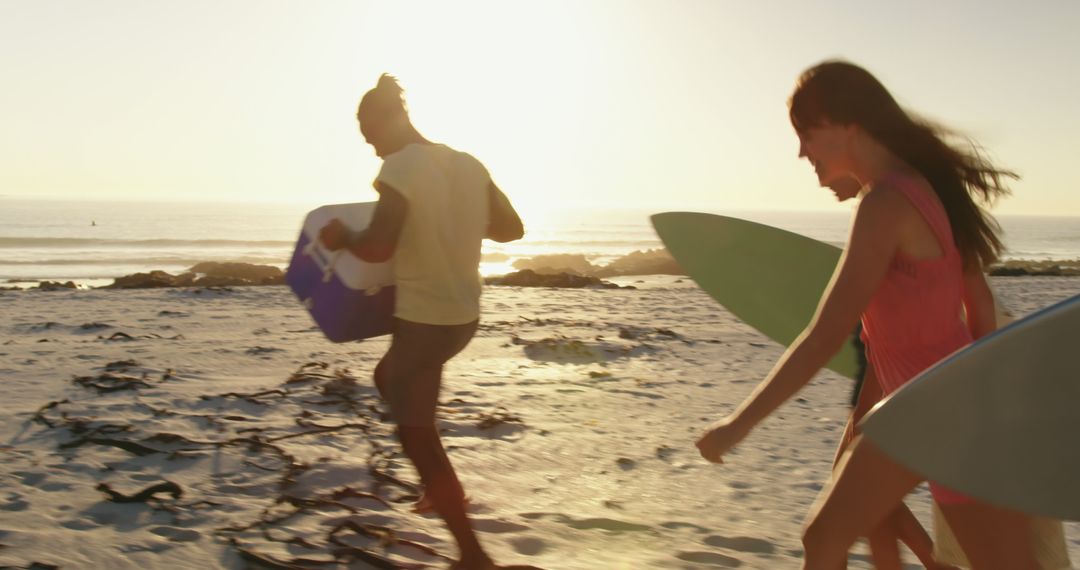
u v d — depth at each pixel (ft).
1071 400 5.66
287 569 10.28
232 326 37.22
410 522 12.15
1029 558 6.49
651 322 41.24
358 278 10.44
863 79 7.15
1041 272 101.86
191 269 107.45
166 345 30.73
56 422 17.79
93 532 11.54
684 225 11.21
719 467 15.83
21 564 10.31
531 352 30.17
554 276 73.10
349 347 31.04
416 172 9.44
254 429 17.43
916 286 6.84
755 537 11.94
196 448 15.83
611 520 12.53
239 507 12.73
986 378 5.63
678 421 19.72
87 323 37.01
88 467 14.57
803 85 7.32
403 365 9.79
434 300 9.66
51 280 109.60
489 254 195.31
